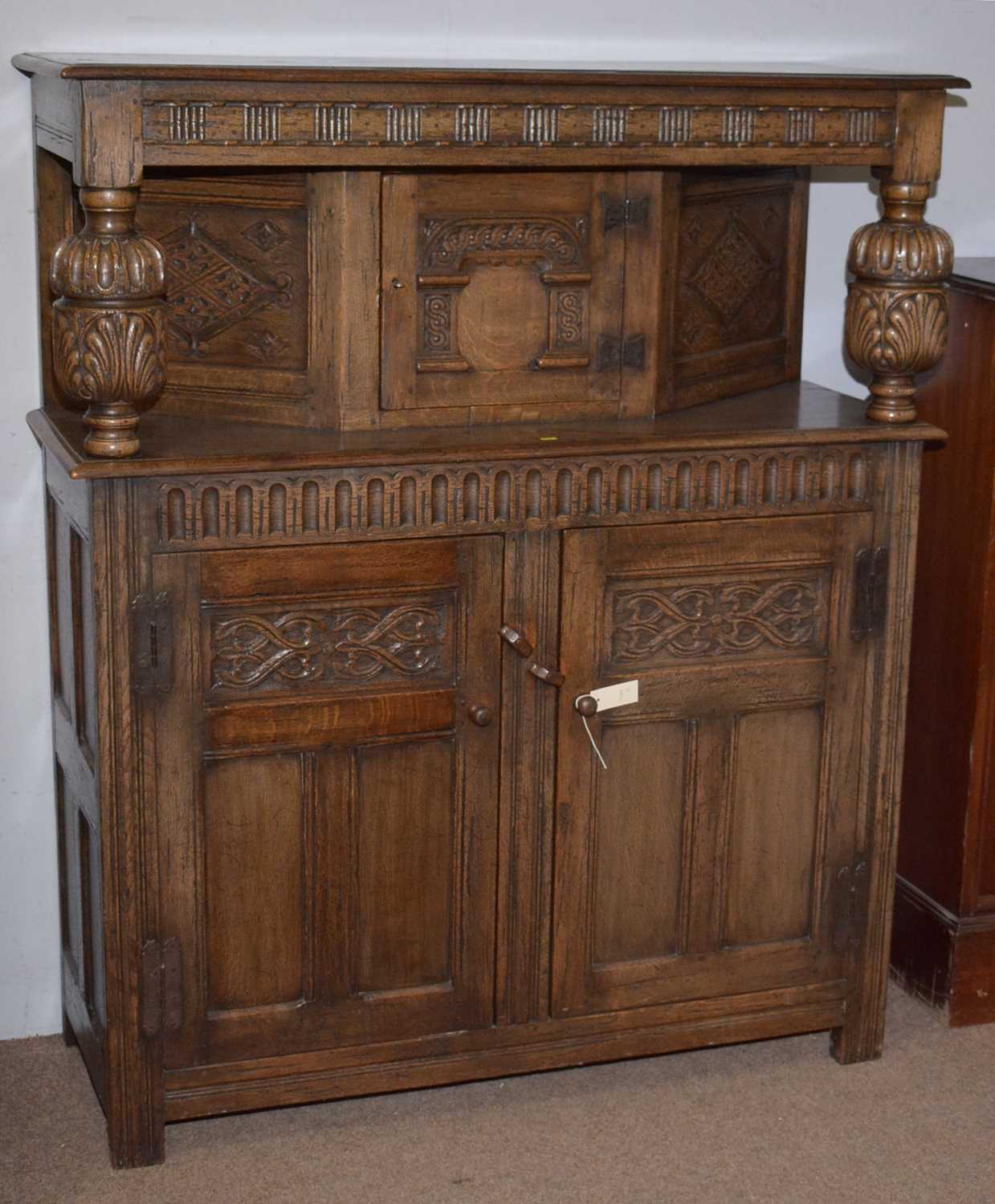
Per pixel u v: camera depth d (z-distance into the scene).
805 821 2.89
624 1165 2.70
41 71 2.48
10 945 3.07
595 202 2.70
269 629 2.52
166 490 2.42
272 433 2.62
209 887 2.59
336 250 2.57
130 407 2.39
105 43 2.79
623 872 2.80
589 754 2.73
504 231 2.66
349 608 2.56
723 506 2.70
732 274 2.94
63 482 2.65
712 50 3.12
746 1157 2.73
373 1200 2.59
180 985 2.60
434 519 2.56
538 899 2.77
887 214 2.72
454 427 2.70
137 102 2.28
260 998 2.66
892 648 2.86
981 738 3.08
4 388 2.84
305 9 2.88
